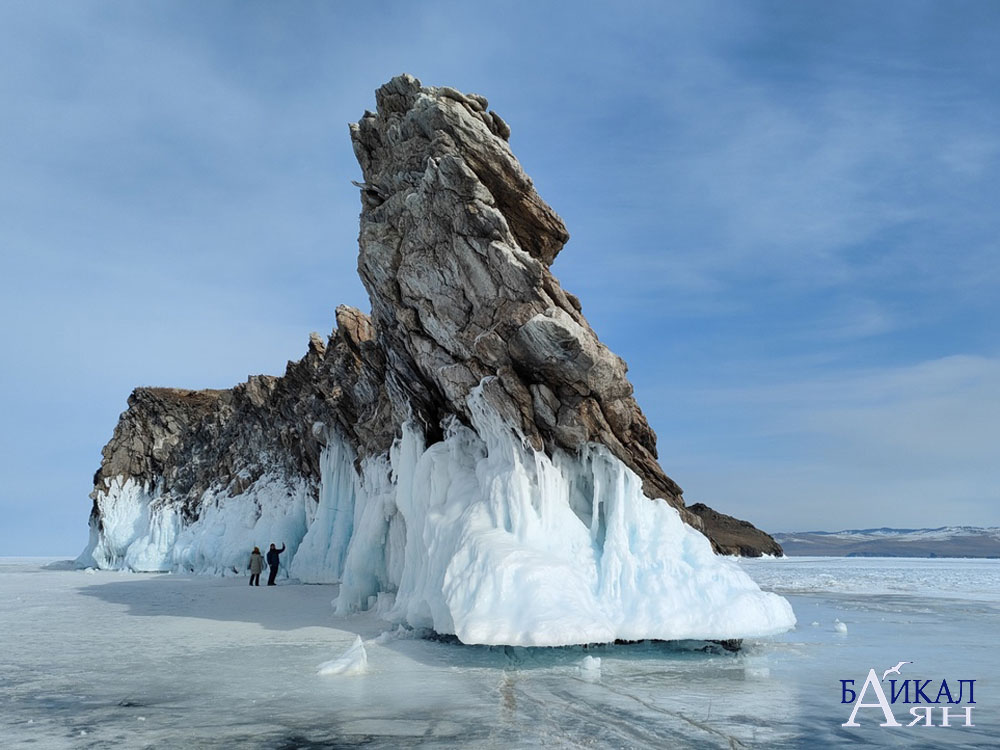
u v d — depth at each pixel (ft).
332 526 103.60
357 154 62.54
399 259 54.54
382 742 24.29
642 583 42.80
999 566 219.82
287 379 130.62
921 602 78.59
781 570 161.58
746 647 45.19
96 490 182.50
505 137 55.42
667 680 34.76
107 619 61.05
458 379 50.65
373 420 71.05
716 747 23.68
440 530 47.34
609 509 46.68
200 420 173.78
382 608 59.16
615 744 23.94
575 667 37.91
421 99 53.36
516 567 39.86
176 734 25.64
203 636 50.47
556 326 44.52
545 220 52.80
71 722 27.55
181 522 156.35
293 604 72.13
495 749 23.36
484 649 43.09
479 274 49.62
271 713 28.50
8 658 42.22
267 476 136.46
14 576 135.64
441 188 50.47
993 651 44.14
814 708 29.14
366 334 98.43
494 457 48.32
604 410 48.37
